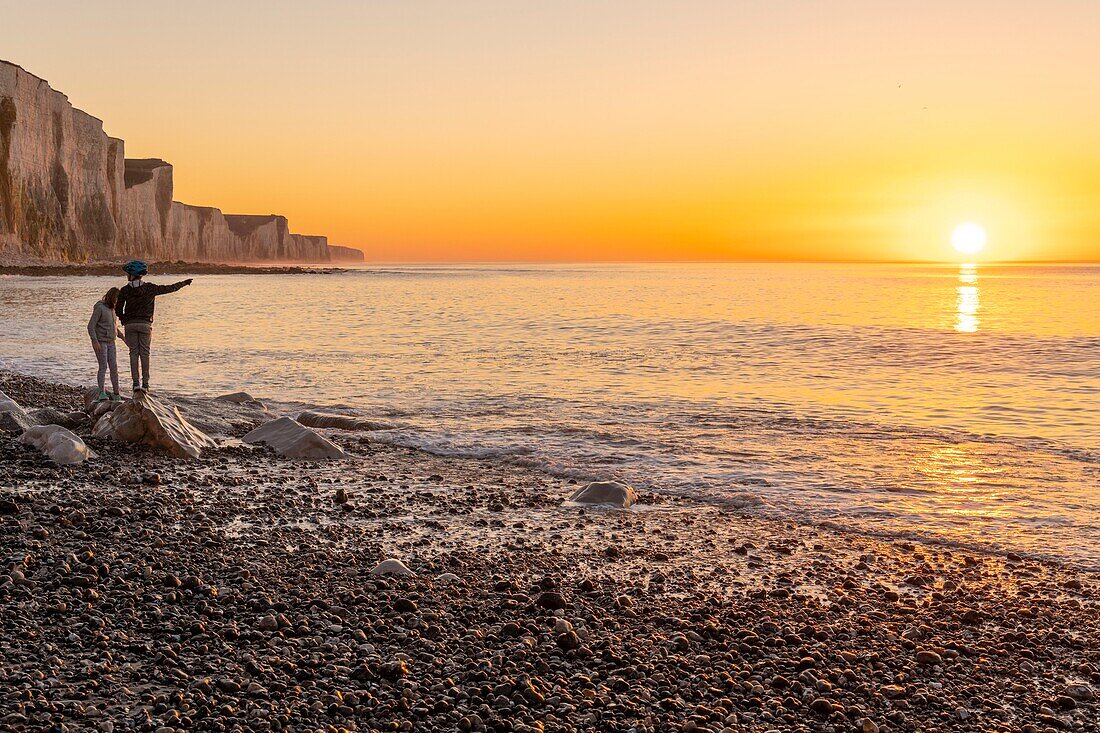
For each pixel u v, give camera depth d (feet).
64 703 18.24
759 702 20.47
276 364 95.45
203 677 19.98
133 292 55.88
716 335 137.08
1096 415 65.98
